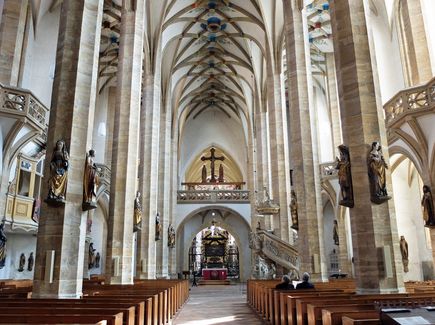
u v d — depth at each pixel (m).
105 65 26.11
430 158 12.90
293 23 16.23
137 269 19.38
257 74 28.33
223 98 38.84
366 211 9.12
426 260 18.72
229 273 39.75
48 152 9.39
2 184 13.51
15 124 13.08
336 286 11.62
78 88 9.81
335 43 10.48
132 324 6.18
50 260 8.68
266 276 19.89
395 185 19.84
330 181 22.41
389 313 4.08
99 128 27.83
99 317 5.02
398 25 17.72
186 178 44.53
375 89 9.79
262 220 26.91
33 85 19.41
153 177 20.73
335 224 23.30
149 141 21.08
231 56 29.92
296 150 15.34
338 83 10.30
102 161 27.53
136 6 16.25
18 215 16.25
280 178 20.89
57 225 8.93
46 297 8.54
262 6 22.28
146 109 21.55
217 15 25.33
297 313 7.04
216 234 40.66
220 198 34.25
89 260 24.38
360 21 10.20
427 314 4.00
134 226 15.11
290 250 18.19
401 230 19.36
